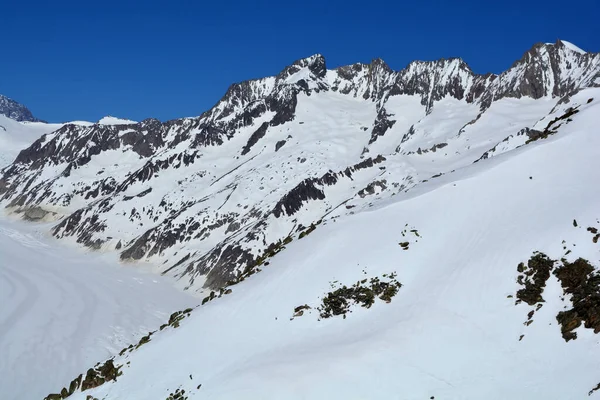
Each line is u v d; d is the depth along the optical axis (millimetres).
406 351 26703
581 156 35906
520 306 27094
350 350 27672
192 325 36406
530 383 23188
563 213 31094
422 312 29172
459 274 30859
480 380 24156
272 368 27844
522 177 36500
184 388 29953
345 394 25125
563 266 27656
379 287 32594
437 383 24594
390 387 24953
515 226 32250
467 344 26203
